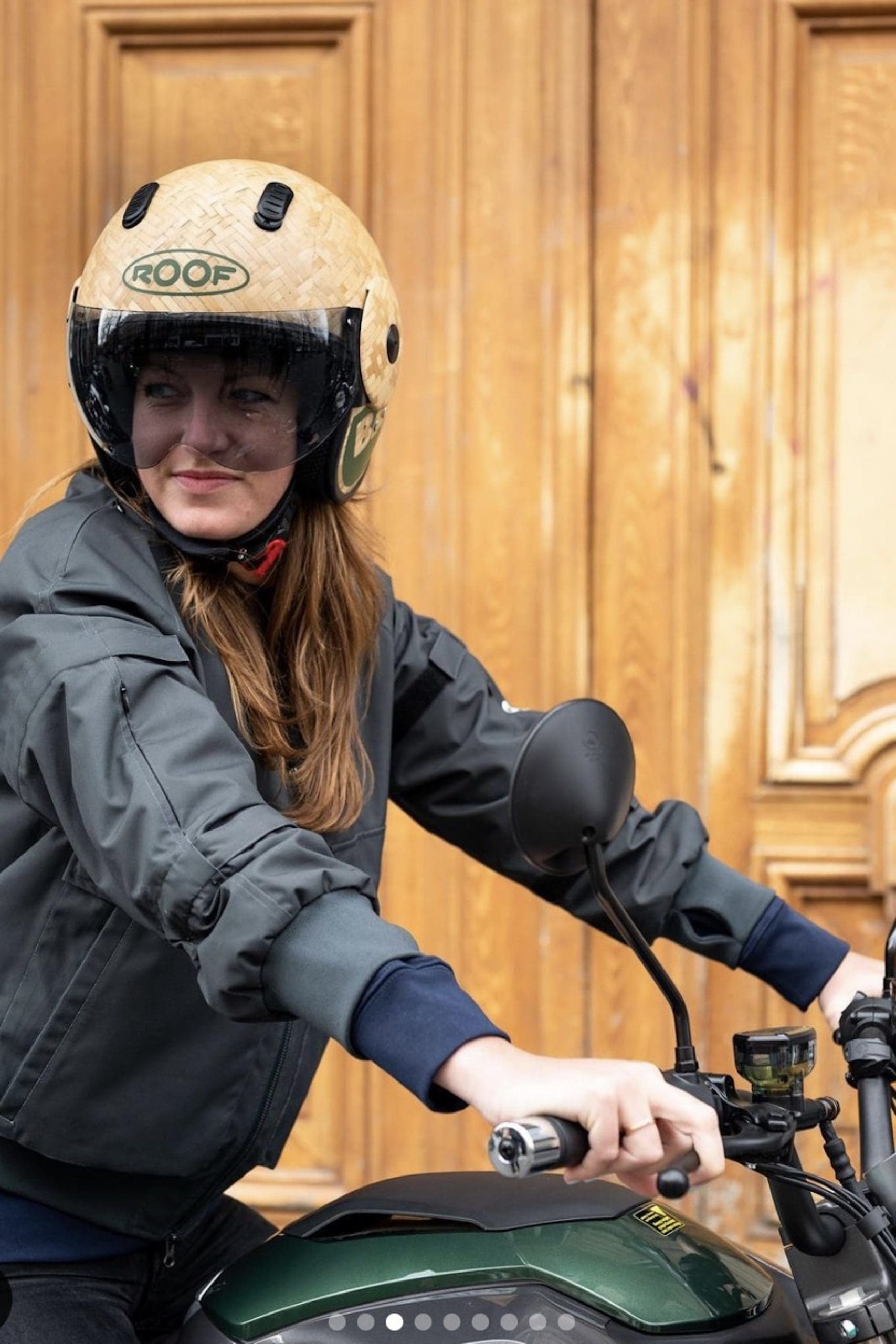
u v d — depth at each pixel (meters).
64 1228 1.25
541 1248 1.08
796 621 2.66
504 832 1.42
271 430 1.18
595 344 2.68
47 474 2.76
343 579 1.29
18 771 1.10
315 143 2.72
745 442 2.65
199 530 1.19
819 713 2.66
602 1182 1.20
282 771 1.23
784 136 2.64
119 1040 1.19
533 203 2.67
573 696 2.67
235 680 1.21
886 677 2.64
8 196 2.76
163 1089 1.21
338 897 0.97
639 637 2.67
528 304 2.67
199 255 1.17
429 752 1.43
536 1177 1.21
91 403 1.20
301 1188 2.70
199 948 0.97
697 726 2.66
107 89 2.75
